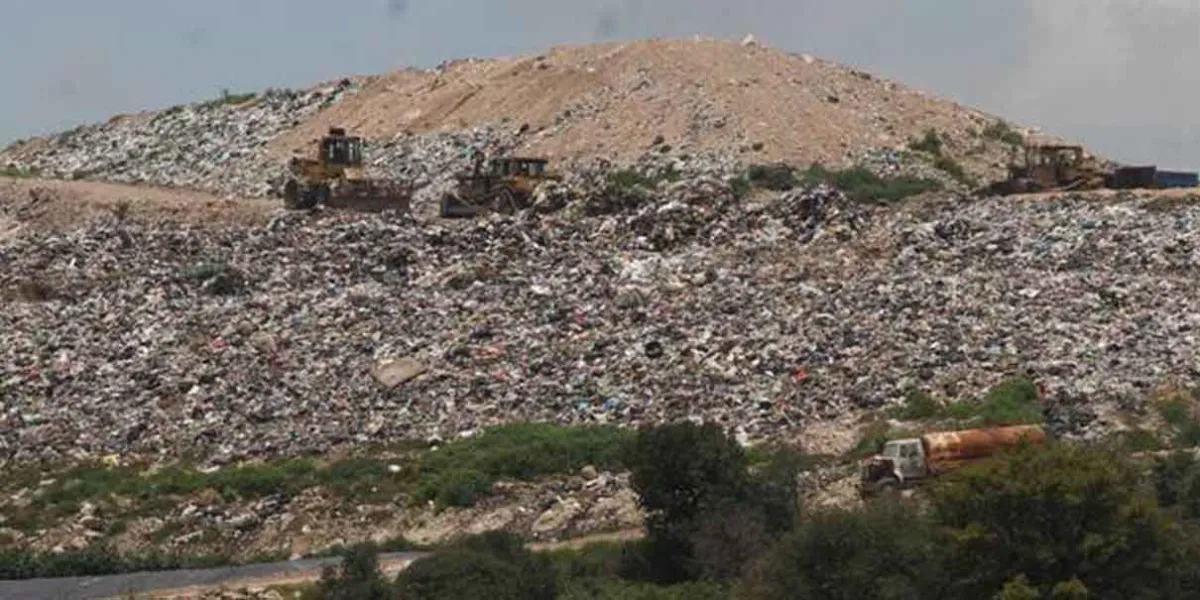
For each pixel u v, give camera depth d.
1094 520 180.88
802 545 196.38
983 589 181.62
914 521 196.75
